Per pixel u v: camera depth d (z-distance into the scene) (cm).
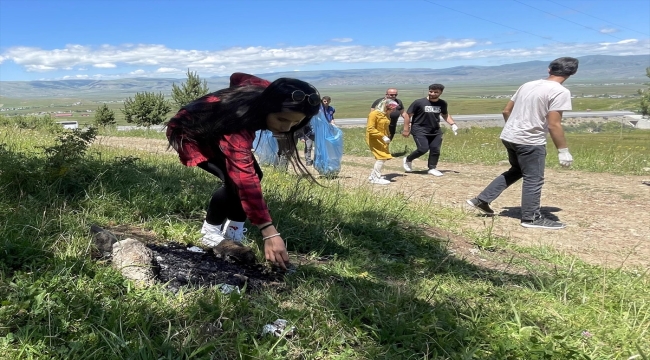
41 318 234
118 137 1717
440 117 1027
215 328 246
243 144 271
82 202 411
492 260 450
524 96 593
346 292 310
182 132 294
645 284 392
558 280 382
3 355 205
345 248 412
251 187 270
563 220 639
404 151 1439
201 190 521
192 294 276
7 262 283
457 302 315
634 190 855
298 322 264
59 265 280
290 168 901
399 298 303
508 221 628
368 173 1036
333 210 521
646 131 6194
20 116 1775
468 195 792
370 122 880
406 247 443
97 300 256
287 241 405
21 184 421
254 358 224
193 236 366
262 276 325
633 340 282
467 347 251
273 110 262
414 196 764
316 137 927
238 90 289
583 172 1070
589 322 305
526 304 325
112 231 359
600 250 514
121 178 505
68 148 480
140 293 269
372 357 239
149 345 217
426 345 252
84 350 215
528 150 590
